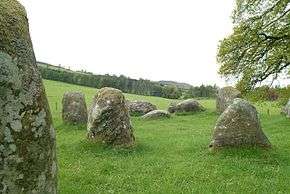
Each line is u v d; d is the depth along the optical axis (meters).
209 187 12.09
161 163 15.45
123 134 18.73
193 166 14.80
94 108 19.41
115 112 18.84
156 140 21.67
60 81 89.69
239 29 35.00
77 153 17.61
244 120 17.20
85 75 93.00
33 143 6.73
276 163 15.38
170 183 12.48
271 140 20.45
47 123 7.01
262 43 34.72
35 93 6.84
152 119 36.09
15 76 6.57
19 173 6.52
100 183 12.70
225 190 11.82
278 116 34.50
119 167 14.80
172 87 95.06
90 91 74.44
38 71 7.09
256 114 17.72
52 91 66.62
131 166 14.97
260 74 34.97
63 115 29.44
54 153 7.17
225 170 14.12
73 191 11.47
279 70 34.75
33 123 6.75
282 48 34.34
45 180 6.88
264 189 12.00
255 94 35.53
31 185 6.67
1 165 6.35
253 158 15.89
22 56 6.75
